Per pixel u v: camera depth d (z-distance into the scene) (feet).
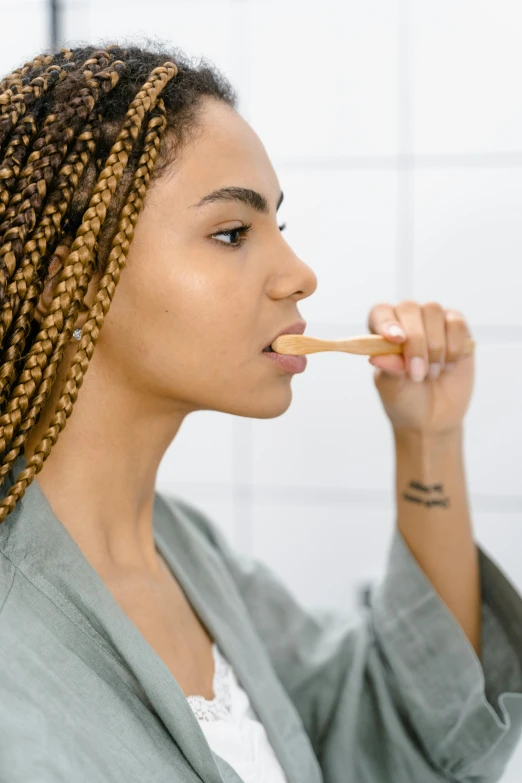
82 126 1.70
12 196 1.66
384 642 2.37
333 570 5.02
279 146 4.84
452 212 4.75
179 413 1.89
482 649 2.39
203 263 1.70
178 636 1.98
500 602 2.38
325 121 4.80
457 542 2.38
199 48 4.83
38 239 1.62
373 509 4.96
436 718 2.26
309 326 4.93
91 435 1.81
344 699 2.35
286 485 5.03
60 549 1.65
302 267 1.85
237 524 5.08
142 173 1.66
